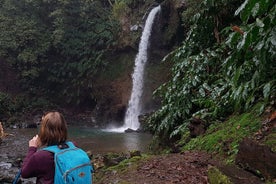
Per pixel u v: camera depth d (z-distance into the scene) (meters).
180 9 17.02
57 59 21.80
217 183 3.95
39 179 2.38
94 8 21.55
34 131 15.68
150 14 19.58
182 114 7.52
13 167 8.73
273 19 3.91
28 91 21.75
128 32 20.22
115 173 5.28
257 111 5.57
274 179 3.89
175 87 7.98
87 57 20.86
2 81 22.02
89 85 20.56
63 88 21.75
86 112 21.16
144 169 5.02
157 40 18.81
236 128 5.54
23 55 20.88
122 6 20.98
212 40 8.29
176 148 6.54
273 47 4.07
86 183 2.41
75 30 21.44
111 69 20.30
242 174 4.18
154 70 18.69
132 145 11.30
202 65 7.45
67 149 2.45
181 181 4.39
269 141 4.57
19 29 21.14
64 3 20.86
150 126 8.67
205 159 5.17
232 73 5.97
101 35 20.55
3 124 17.89
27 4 21.86
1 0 22.33
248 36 4.06
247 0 3.90
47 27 22.20
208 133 6.24
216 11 7.96
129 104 19.00
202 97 7.23
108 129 17.66
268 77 5.06
